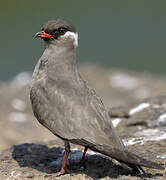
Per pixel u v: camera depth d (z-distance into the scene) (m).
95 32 39.75
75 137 11.11
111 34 39.31
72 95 11.56
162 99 16.62
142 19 41.81
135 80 25.75
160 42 38.22
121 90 24.25
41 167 12.47
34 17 41.41
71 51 12.59
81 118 11.19
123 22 41.50
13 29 39.31
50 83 11.89
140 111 15.75
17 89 24.19
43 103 11.73
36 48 36.31
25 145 14.12
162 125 14.78
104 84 25.19
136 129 14.77
